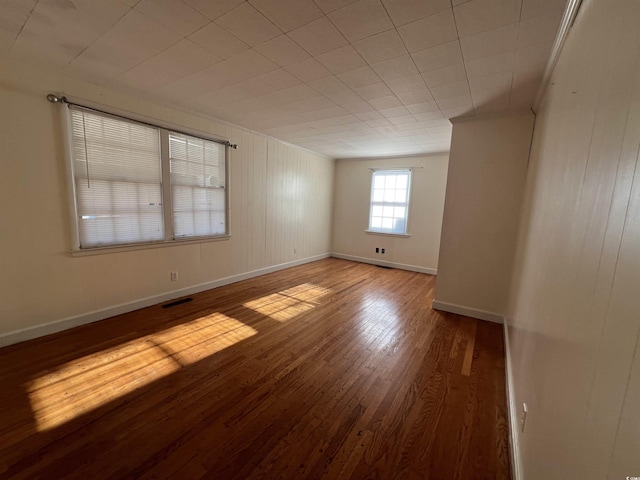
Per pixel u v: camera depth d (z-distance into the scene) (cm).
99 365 212
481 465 141
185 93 282
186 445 147
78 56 213
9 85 219
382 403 183
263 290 406
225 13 161
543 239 149
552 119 175
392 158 582
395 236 586
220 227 404
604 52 84
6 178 224
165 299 344
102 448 143
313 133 426
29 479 126
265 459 141
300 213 565
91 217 273
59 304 259
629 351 48
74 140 256
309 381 204
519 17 152
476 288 329
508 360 222
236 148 408
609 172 69
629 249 52
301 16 161
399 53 195
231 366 218
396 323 309
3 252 226
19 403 171
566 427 76
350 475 134
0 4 156
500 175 307
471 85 238
